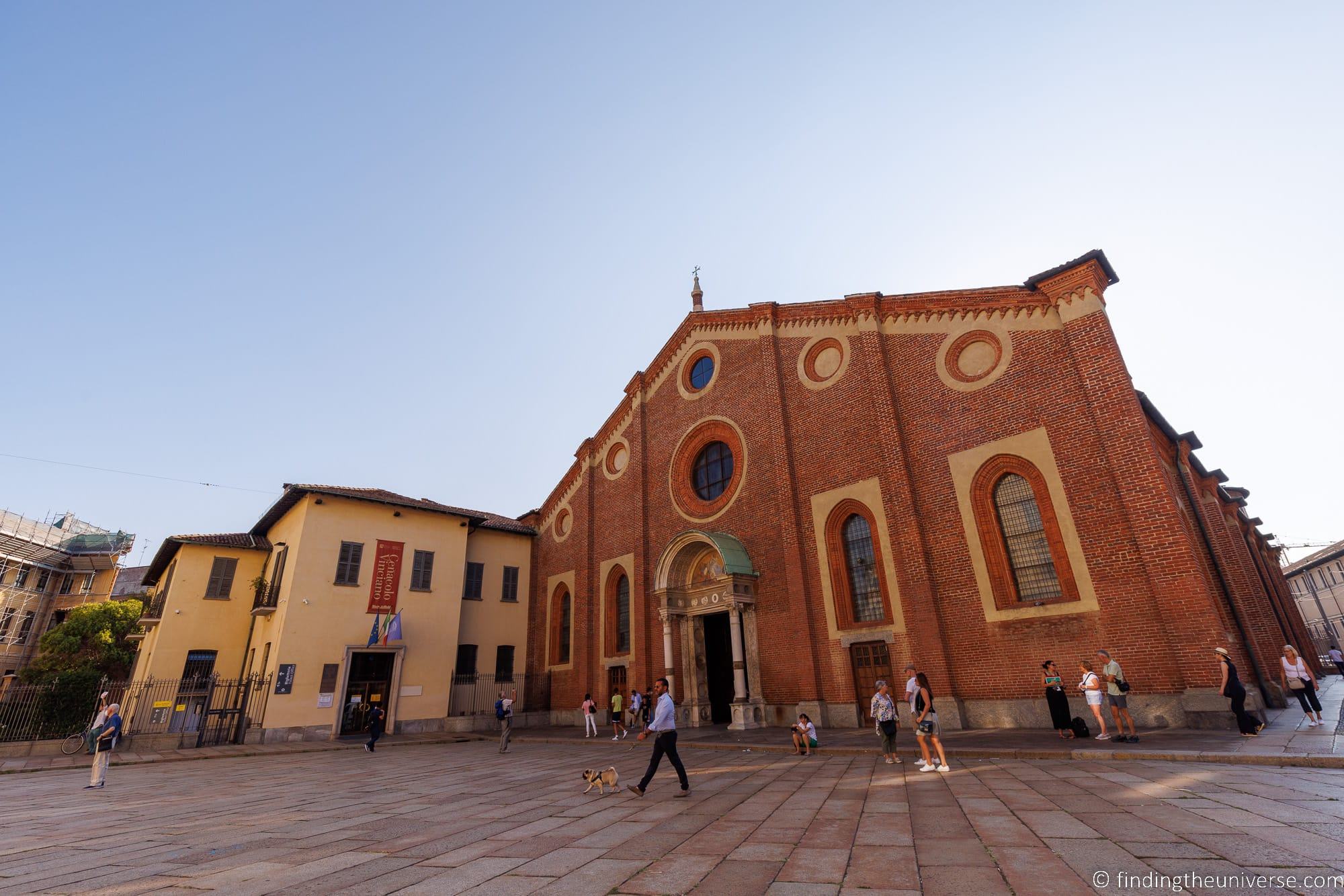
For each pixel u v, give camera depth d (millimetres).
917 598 18156
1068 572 16016
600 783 10523
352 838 7887
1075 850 5781
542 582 32781
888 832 6969
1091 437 16188
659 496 27766
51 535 57375
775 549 22438
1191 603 13984
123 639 41250
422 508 28484
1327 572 61469
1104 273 17406
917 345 20281
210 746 22203
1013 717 16125
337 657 25031
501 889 5535
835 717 19328
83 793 12961
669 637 23719
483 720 27266
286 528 27750
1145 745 11719
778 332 24688
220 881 6027
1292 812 6559
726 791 10359
